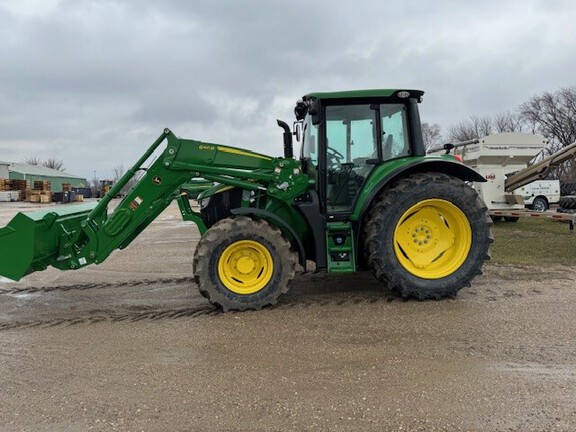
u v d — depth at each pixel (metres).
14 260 5.17
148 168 5.46
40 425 2.82
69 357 3.92
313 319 4.70
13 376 3.56
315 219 5.39
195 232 14.06
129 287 6.55
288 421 2.79
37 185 46.47
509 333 4.13
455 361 3.57
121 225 5.48
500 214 12.88
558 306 4.91
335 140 5.56
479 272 5.29
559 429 2.62
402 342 4.00
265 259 5.11
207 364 3.67
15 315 5.26
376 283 6.15
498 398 2.98
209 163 5.46
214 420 2.82
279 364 3.62
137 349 4.05
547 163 12.98
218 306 5.08
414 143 5.64
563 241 9.83
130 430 2.74
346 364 3.58
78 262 5.54
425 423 2.72
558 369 3.39
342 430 2.67
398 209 5.17
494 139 13.85
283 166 5.46
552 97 46.94
